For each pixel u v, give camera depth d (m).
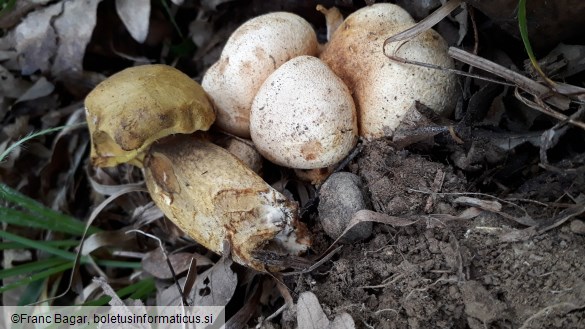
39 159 0.21
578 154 0.13
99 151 0.15
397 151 0.14
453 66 0.14
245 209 0.14
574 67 0.13
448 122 0.14
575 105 0.13
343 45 0.15
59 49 0.20
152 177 0.15
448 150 0.14
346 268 0.13
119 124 0.13
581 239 0.11
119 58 0.21
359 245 0.14
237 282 0.15
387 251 0.13
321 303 0.13
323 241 0.14
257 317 0.15
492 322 0.11
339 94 0.14
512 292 0.12
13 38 0.20
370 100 0.14
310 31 0.15
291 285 0.14
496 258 0.12
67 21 0.20
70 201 0.21
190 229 0.14
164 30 0.21
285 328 0.13
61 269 0.18
